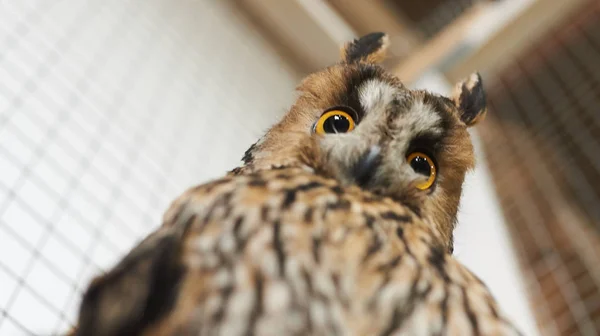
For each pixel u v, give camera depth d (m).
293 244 0.40
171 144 0.74
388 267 0.40
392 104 0.49
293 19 1.08
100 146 0.66
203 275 0.39
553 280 0.76
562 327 0.72
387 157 0.48
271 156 0.50
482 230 0.80
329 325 0.38
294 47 1.10
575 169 0.86
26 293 0.54
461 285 0.41
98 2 0.77
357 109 0.50
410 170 0.48
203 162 0.76
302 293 0.39
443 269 0.42
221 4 1.04
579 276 0.74
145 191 0.67
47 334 0.53
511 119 1.00
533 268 0.78
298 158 0.48
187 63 0.86
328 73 0.52
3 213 0.55
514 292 0.75
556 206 0.83
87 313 0.40
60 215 0.59
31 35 0.66
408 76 1.01
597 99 0.89
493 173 0.95
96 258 0.59
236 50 0.99
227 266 0.39
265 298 0.38
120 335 0.39
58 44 0.69
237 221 0.40
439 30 1.14
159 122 0.74
